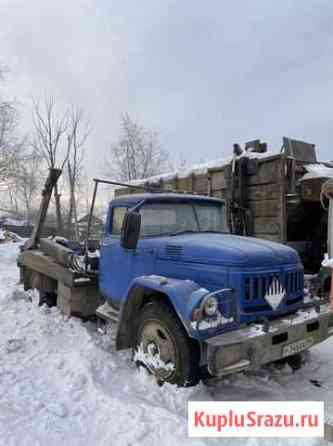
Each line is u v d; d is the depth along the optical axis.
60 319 5.02
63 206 30.31
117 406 2.85
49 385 3.25
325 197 5.99
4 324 4.96
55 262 5.46
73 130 25.05
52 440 2.46
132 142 26.53
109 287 4.37
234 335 2.82
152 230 3.98
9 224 31.14
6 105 23.12
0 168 21.78
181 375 3.09
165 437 2.47
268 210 6.48
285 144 6.86
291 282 3.36
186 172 8.34
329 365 3.99
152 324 3.42
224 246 3.22
